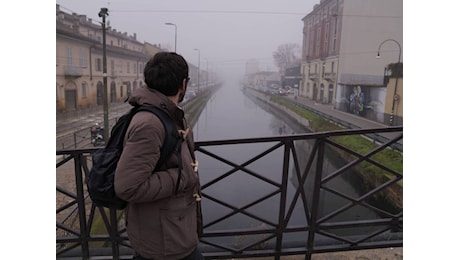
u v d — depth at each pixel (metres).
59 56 22.38
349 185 14.07
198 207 1.66
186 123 1.55
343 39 30.42
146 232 1.42
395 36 22.94
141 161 1.26
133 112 1.42
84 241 2.46
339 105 31.42
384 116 22.22
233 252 2.64
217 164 16.91
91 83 27.77
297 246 2.80
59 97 22.44
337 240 2.85
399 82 20.44
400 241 2.75
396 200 10.32
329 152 18.77
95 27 32.84
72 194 2.36
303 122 29.95
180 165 1.39
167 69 1.41
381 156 13.49
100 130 15.59
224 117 40.59
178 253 1.45
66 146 14.70
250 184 13.66
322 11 38.66
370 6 25.16
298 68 61.81
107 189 1.33
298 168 2.44
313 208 2.56
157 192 1.32
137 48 48.03
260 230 2.59
